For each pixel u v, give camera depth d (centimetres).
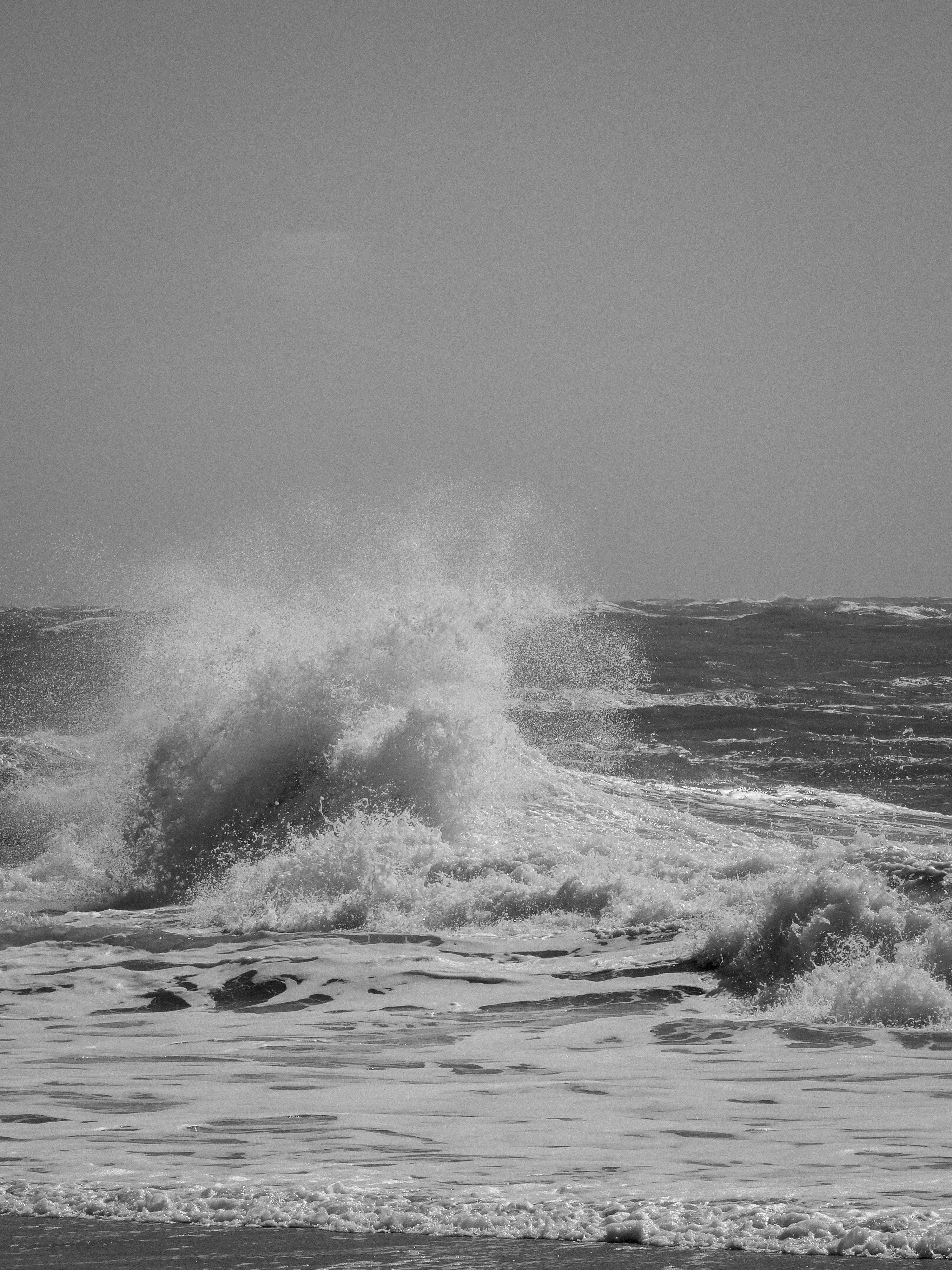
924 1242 1122
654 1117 1698
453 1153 1522
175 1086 1998
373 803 4941
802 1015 2428
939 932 2623
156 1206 1334
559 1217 1252
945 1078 1898
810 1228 1176
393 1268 1109
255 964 3105
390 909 3603
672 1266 1088
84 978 3066
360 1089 1952
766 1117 1680
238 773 5075
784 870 3472
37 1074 2116
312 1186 1384
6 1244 1215
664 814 5712
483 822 5047
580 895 3509
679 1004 2586
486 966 2989
